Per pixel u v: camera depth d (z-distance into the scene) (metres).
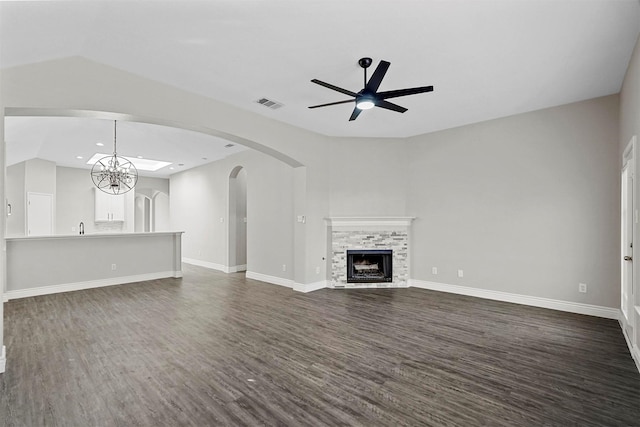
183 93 3.81
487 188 5.00
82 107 3.07
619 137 3.86
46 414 2.11
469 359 2.92
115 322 3.94
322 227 5.84
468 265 5.21
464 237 5.25
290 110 4.55
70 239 5.62
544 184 4.48
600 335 3.46
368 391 2.40
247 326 3.81
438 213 5.55
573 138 4.25
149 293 5.46
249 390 2.41
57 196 8.73
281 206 6.18
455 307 4.55
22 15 2.14
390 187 5.94
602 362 2.85
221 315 4.23
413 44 2.84
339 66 3.25
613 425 2.01
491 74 3.44
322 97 4.07
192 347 3.20
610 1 2.26
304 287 5.54
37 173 7.84
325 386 2.47
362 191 5.95
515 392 2.38
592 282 4.12
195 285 6.10
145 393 2.37
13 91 2.75
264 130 4.78
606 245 4.02
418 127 5.36
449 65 3.24
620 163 3.83
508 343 3.28
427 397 2.32
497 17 2.46
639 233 2.74
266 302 4.88
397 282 5.81
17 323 3.89
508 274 4.80
